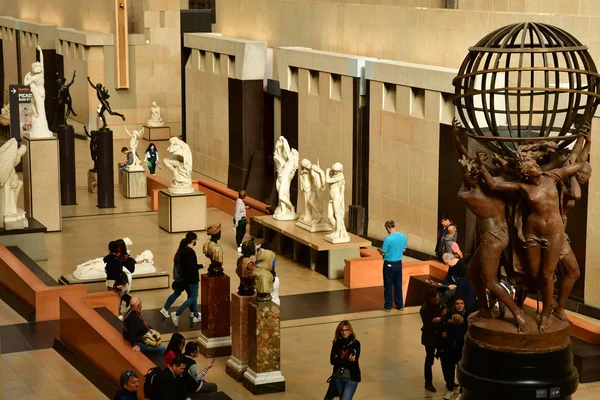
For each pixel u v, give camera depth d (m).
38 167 27.17
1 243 24.33
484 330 7.81
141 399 15.53
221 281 18.03
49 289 20.41
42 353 18.67
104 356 16.97
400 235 20.97
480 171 7.98
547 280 7.83
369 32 26.61
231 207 30.33
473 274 8.14
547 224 7.82
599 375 17.09
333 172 23.59
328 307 21.42
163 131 43.75
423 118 23.61
